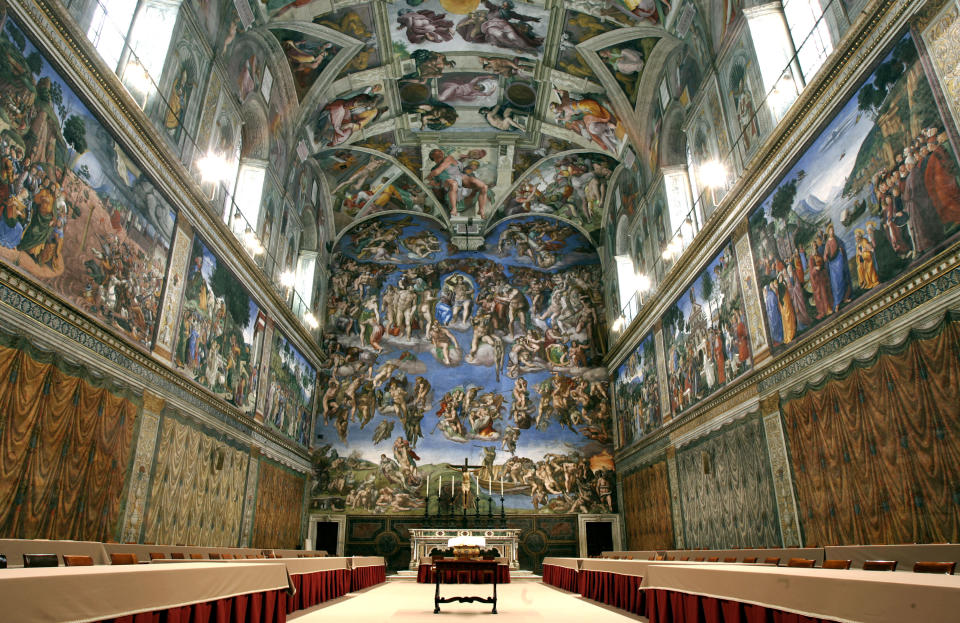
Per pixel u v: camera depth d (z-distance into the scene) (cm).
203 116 1394
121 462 1045
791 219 1127
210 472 1405
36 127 862
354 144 2314
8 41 812
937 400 766
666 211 1809
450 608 969
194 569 490
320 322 2492
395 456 2378
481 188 2577
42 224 874
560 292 2627
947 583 313
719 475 1416
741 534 1295
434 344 2541
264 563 650
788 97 1184
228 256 1520
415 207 2678
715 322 1464
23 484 819
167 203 1224
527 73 2075
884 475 856
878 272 892
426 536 2058
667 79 1786
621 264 2358
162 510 1180
